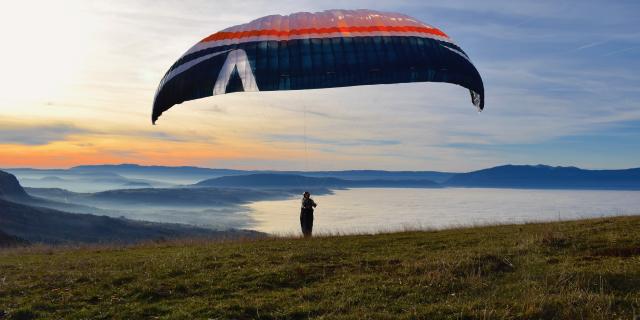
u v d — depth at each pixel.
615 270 11.67
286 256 15.09
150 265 14.67
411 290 11.23
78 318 10.54
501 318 9.42
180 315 10.33
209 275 13.12
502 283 11.58
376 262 14.09
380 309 10.24
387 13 21.08
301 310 10.34
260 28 19.91
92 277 13.38
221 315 10.29
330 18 20.19
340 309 10.30
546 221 22.30
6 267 15.66
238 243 19.92
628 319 9.10
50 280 13.27
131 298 11.63
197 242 21.47
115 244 22.75
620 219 19.64
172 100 19.62
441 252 14.91
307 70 18.73
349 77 18.83
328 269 13.51
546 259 13.30
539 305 9.82
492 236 17.53
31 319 10.67
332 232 22.05
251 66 18.81
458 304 10.22
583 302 9.87
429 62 19.36
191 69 19.50
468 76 20.27
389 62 19.05
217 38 20.25
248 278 12.77
